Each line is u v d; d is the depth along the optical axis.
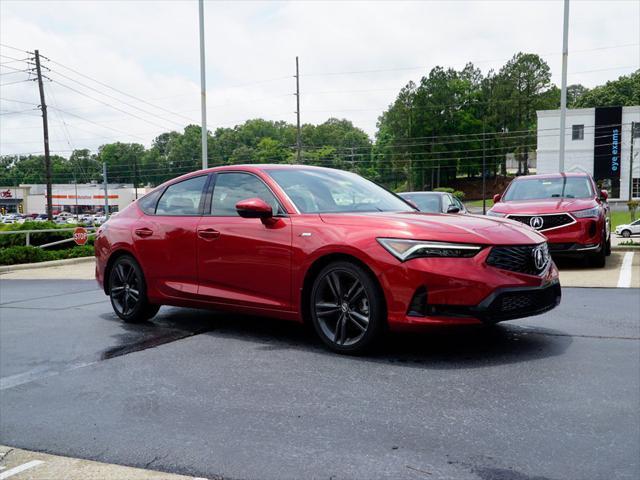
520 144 89.19
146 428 2.97
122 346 4.83
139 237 5.67
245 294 4.82
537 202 9.94
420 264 3.89
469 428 2.81
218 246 4.97
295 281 4.46
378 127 119.69
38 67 38.91
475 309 3.86
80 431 2.97
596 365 3.85
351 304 4.20
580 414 2.96
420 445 2.63
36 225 16.86
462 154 89.19
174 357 4.37
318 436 2.77
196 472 2.44
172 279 5.40
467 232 4.03
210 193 5.30
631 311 5.84
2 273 13.28
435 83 89.38
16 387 3.80
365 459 2.49
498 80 92.69
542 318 5.51
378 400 3.25
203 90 21.92
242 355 4.35
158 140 161.62
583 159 55.25
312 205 4.73
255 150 143.75
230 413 3.13
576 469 2.36
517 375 3.65
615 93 98.62
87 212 95.75
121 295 5.98
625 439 2.64
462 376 3.66
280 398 3.34
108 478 2.42
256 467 2.46
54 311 6.96
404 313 3.92
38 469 2.54
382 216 4.34
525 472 2.34
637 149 53.94
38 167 150.12
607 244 11.40
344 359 4.15
